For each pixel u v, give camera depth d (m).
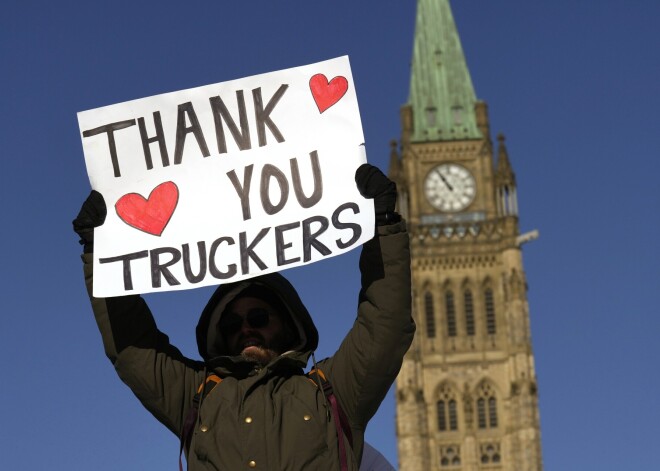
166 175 9.73
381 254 9.16
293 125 9.74
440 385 158.25
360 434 9.24
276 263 9.38
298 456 8.71
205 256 9.48
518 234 163.00
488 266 162.25
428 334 160.12
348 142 9.63
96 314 9.48
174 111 9.85
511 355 158.25
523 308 160.00
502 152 165.62
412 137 166.62
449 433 156.88
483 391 158.12
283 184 9.60
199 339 9.72
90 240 9.56
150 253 9.49
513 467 155.00
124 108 9.84
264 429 8.76
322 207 9.45
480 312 160.62
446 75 170.00
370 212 9.23
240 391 8.98
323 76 9.81
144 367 9.37
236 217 9.56
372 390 9.13
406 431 155.62
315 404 9.00
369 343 9.10
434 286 161.88
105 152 9.78
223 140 9.77
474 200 164.38
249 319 9.41
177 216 9.59
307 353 9.28
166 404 9.38
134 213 9.63
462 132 166.50
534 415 156.50
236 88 9.85
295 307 9.45
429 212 164.25
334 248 9.29
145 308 9.57
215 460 8.74
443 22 175.25
